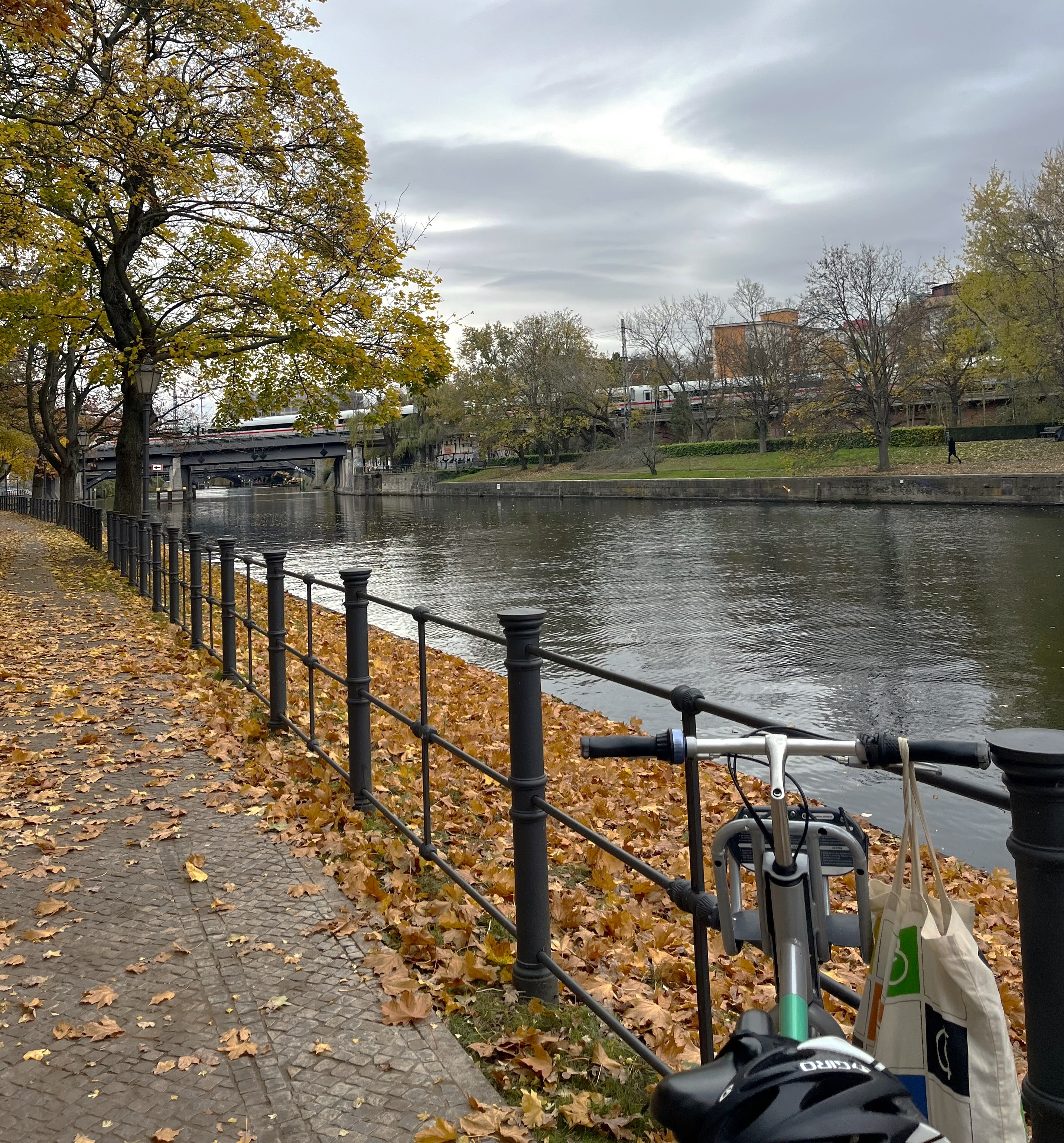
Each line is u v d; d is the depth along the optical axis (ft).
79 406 144.25
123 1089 10.04
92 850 16.99
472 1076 10.18
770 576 67.31
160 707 27.94
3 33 38.47
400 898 14.75
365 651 18.89
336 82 67.15
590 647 45.21
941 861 19.48
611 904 15.67
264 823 18.22
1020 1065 12.03
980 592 55.72
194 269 75.20
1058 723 30.01
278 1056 10.60
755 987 13.60
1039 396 182.91
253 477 592.19
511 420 299.17
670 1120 2.98
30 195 55.72
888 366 162.81
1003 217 135.85
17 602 52.70
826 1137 2.61
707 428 275.80
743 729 30.40
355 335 73.77
